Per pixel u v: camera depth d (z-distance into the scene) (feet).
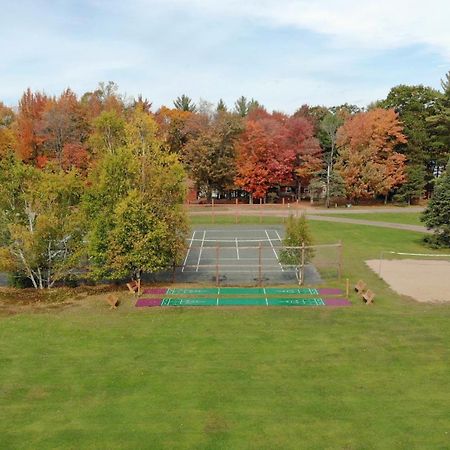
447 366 62.13
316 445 45.62
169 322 78.89
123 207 91.86
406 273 110.01
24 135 219.61
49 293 95.35
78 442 46.16
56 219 95.14
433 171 259.39
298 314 82.48
